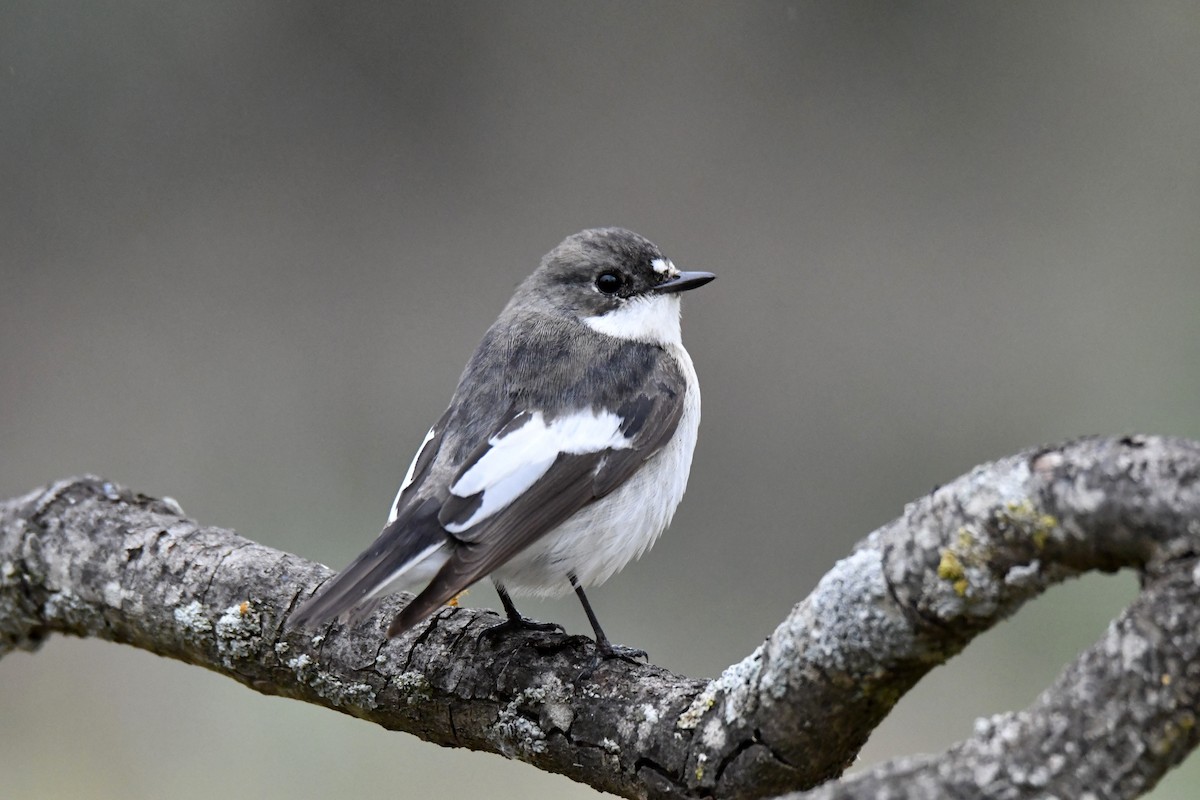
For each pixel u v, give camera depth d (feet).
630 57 54.54
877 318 51.83
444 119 54.65
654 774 14.51
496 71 54.65
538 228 54.49
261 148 54.08
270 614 17.89
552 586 19.75
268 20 53.98
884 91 53.57
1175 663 10.49
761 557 45.11
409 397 51.06
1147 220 51.52
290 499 46.34
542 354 21.07
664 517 20.83
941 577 11.63
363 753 32.68
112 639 19.93
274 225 54.08
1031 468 11.25
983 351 50.39
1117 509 10.71
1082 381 49.06
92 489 20.39
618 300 22.29
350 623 16.34
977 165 53.01
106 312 52.47
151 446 48.29
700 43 54.34
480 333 53.11
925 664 12.28
